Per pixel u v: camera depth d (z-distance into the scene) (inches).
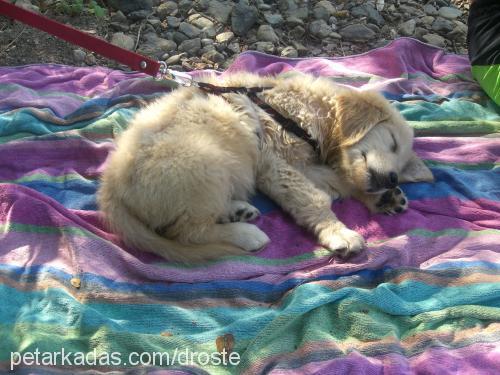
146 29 47.3
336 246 30.8
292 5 50.5
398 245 31.1
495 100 41.6
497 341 27.1
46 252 29.7
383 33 50.3
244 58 43.4
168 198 29.3
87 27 46.4
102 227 31.8
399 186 35.8
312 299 27.6
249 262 30.4
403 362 25.7
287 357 25.6
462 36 50.8
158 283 28.7
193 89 34.1
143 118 31.8
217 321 27.4
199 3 49.4
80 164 35.3
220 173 30.3
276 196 33.5
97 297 27.7
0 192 31.1
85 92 40.6
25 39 44.4
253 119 33.5
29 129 36.1
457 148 38.7
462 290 29.4
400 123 35.2
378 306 28.2
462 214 34.2
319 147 34.9
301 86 35.1
